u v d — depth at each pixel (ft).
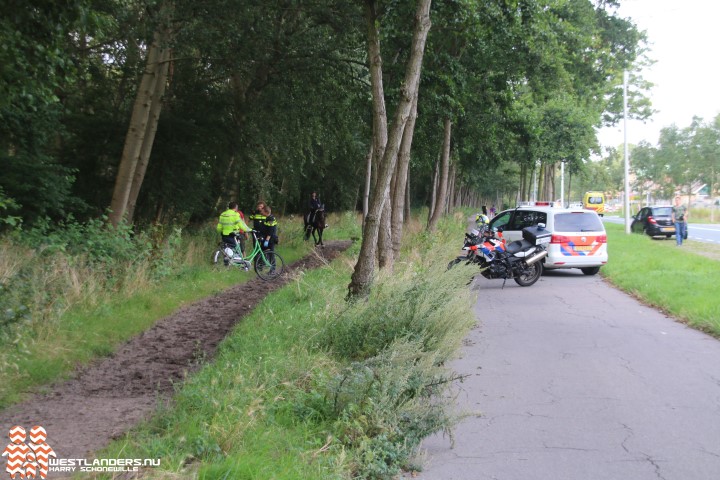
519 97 78.07
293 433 15.81
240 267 50.29
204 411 16.33
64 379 21.99
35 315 24.80
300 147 70.79
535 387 21.84
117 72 59.98
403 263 39.34
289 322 28.07
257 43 51.96
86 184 58.65
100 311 30.45
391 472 14.57
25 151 44.96
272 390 18.19
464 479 14.53
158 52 46.26
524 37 60.34
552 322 34.04
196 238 58.85
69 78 28.58
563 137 96.99
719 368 24.20
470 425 18.19
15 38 24.62
